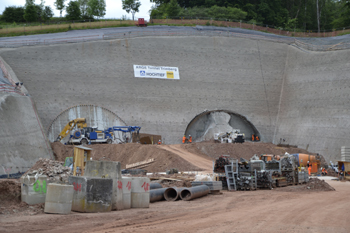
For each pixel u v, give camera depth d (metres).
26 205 14.21
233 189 24.70
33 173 17.27
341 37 76.56
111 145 45.22
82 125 49.78
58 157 42.94
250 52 69.25
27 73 55.00
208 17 91.25
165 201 18.75
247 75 67.50
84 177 14.21
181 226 10.80
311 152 57.59
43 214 13.25
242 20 92.25
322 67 63.44
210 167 40.69
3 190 14.39
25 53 56.03
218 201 18.39
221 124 62.09
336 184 30.59
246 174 25.39
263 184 25.77
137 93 60.12
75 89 56.75
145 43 63.81
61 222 11.52
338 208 15.38
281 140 63.66
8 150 33.69
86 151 24.30
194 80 64.19
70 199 13.58
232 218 12.48
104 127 56.53
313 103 61.69
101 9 90.88
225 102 64.56
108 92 58.53
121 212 14.23
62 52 58.28
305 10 105.00
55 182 15.31
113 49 61.41
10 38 62.97
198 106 62.84
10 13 92.69
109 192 14.43
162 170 39.53
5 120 36.16
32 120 42.41
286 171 28.61
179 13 92.94
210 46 67.38
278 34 82.12
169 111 61.00
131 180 15.98
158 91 61.44
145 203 16.00
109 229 10.30
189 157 44.47
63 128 54.06
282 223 11.52
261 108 66.38
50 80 55.81
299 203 17.16
